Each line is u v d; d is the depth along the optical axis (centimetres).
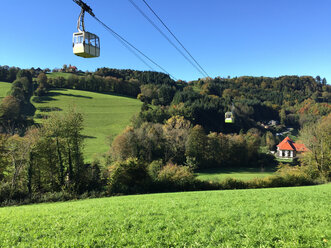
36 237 1120
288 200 1770
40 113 10462
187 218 1313
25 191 3167
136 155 7162
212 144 8625
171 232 1080
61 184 3578
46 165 3788
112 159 6512
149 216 1384
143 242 983
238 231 1038
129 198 2478
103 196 3241
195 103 11650
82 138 4069
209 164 8494
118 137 7444
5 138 3862
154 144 7938
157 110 11169
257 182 3784
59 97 13075
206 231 1061
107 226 1216
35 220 1434
